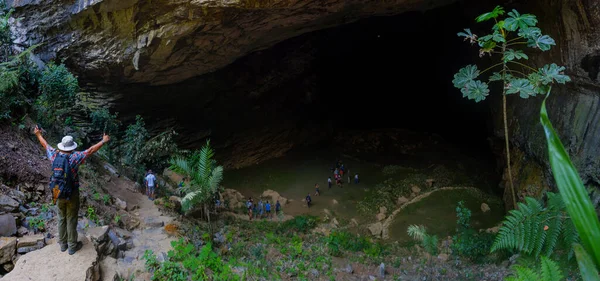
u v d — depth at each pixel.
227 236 12.84
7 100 10.08
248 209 19.78
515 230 3.92
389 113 34.59
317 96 30.47
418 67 32.97
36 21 17.12
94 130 17.11
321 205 22.28
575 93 12.51
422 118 33.97
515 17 5.49
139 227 9.72
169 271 7.50
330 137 31.41
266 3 12.40
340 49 29.72
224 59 17.69
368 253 14.75
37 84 13.04
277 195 23.00
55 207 7.66
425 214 20.11
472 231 15.53
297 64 26.73
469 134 30.73
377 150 29.55
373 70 33.69
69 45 17.03
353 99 34.00
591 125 11.72
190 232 10.88
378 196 22.84
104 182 11.89
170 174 18.48
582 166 12.02
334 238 15.14
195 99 22.81
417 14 25.83
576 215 1.10
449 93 31.91
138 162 16.06
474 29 18.83
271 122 27.92
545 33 13.06
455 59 27.38
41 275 5.56
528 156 16.33
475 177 24.05
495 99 18.80
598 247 1.07
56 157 5.41
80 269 5.75
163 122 22.62
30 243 6.23
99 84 19.28
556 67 5.68
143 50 15.42
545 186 14.66
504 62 5.83
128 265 7.59
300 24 15.20
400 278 12.02
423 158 27.73
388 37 30.17
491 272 11.05
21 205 7.23
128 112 21.08
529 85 5.68
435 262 13.65
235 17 13.61
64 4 15.78
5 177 7.70
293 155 28.98
